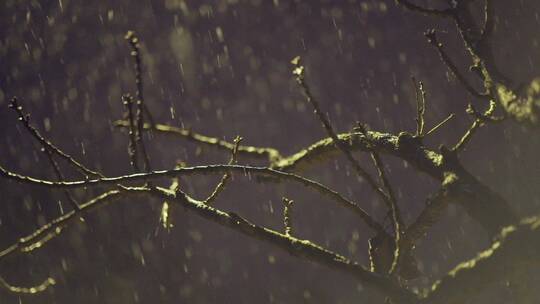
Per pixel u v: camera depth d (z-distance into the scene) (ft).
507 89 11.89
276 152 19.43
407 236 13.32
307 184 14.44
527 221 10.59
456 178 12.60
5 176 14.10
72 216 16.11
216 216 13.91
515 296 10.97
